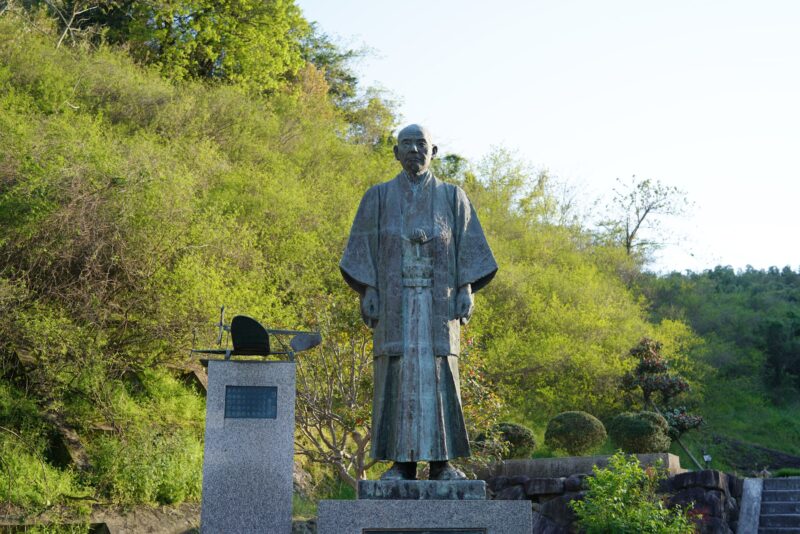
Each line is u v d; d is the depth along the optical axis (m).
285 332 7.75
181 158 21.12
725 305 32.50
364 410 12.23
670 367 21.97
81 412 12.39
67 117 20.05
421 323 6.62
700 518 11.52
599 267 29.38
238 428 7.38
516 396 19.66
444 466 6.53
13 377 12.49
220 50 30.75
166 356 14.49
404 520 6.04
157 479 11.27
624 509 10.45
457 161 33.00
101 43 26.27
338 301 13.43
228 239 16.62
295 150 26.78
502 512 6.11
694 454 20.58
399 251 6.73
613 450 17.62
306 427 12.70
